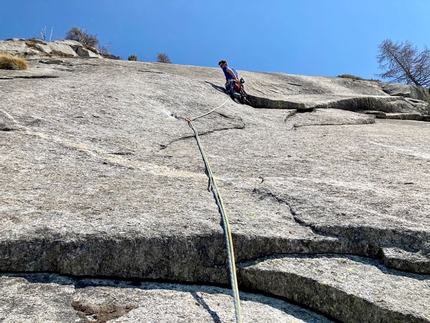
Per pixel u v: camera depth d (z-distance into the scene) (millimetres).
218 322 2287
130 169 4328
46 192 3484
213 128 7039
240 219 3092
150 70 11461
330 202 3441
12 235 2699
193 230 2844
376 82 20938
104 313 2324
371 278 2576
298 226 3057
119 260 2717
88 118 6234
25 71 9992
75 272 2695
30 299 2412
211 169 4625
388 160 5129
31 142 4785
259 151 5598
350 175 4391
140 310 2373
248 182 4047
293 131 7660
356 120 9945
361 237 2895
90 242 2703
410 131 8102
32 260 2674
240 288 2754
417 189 3875
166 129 6516
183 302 2504
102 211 3119
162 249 2738
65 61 12984
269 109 10820
